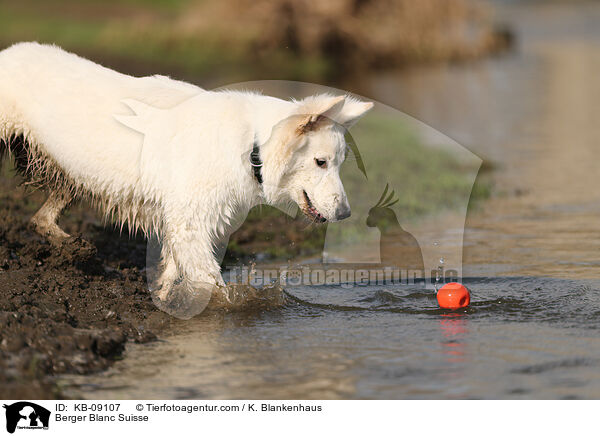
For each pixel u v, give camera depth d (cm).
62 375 811
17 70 1108
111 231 1421
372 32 5253
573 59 5691
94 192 1115
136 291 1116
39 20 5834
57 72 1096
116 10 7062
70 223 1411
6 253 1155
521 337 930
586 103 3756
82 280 1109
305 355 880
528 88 4312
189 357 877
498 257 1338
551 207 1767
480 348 895
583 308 1043
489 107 3581
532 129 3000
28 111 1101
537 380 807
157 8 7312
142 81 1101
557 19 9469
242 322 1002
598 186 2003
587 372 826
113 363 855
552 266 1274
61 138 1087
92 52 4375
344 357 874
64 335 870
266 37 4994
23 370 791
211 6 5275
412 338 932
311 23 5131
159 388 796
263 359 870
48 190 1187
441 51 5478
